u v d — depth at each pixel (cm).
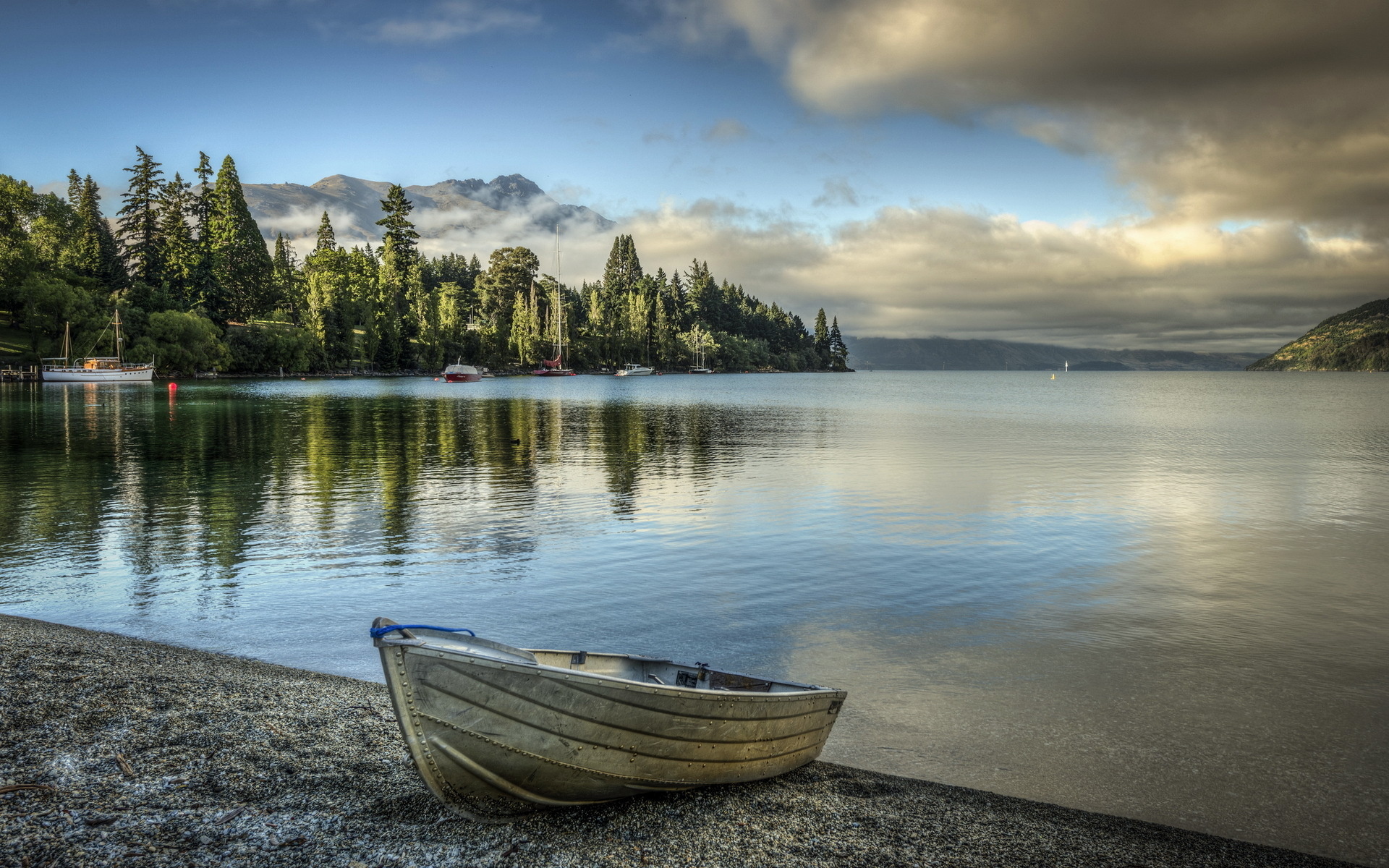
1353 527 2108
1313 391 15175
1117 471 3231
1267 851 648
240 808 639
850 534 1944
